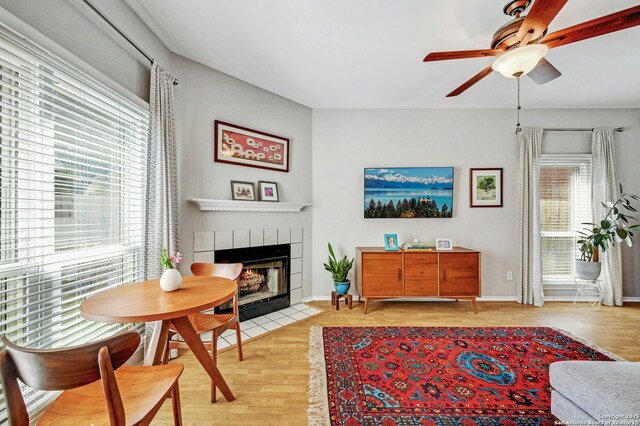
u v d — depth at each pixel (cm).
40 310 128
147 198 200
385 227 363
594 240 319
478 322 283
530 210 347
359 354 217
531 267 343
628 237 307
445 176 357
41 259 134
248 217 296
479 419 148
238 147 288
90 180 161
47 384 72
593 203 349
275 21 199
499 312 313
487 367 198
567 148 358
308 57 246
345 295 328
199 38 221
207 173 265
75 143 152
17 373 75
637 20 131
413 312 313
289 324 278
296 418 151
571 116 358
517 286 348
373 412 154
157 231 204
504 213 359
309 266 359
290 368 199
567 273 359
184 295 141
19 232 124
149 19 199
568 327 270
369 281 313
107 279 175
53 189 140
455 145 363
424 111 363
